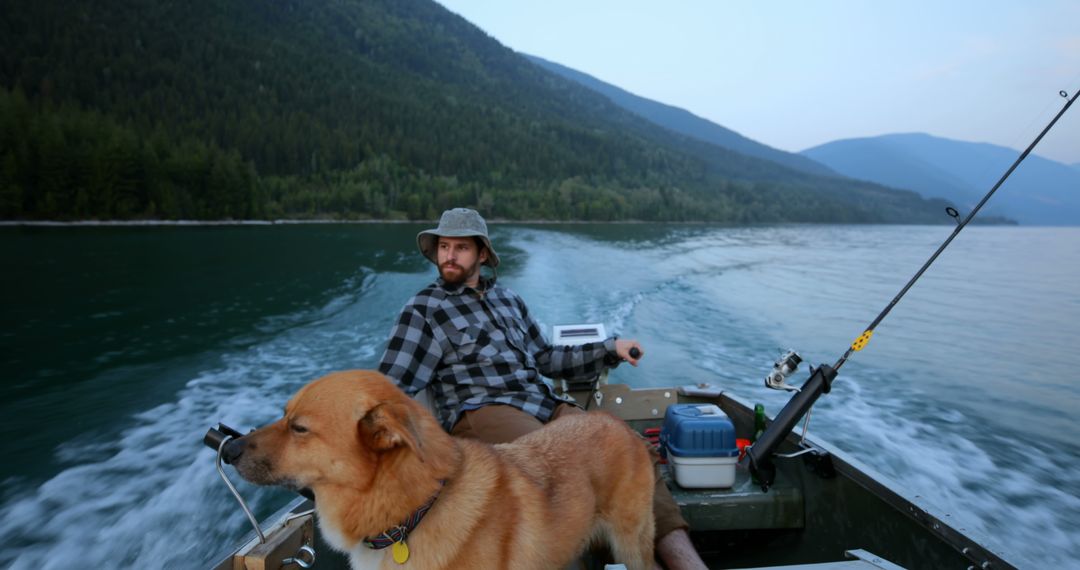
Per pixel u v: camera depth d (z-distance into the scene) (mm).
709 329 13547
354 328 12789
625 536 2488
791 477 3559
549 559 2062
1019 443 7141
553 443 2340
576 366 3881
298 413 1768
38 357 10719
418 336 3311
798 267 29453
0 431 7188
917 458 6758
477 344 3354
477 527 1842
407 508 1733
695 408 3650
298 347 11289
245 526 5145
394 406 1735
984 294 19719
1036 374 10008
